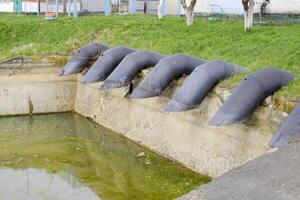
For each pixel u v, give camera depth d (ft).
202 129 44.01
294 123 33.14
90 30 73.82
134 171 44.86
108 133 56.85
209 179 42.29
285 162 24.00
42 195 39.96
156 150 49.44
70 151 50.65
